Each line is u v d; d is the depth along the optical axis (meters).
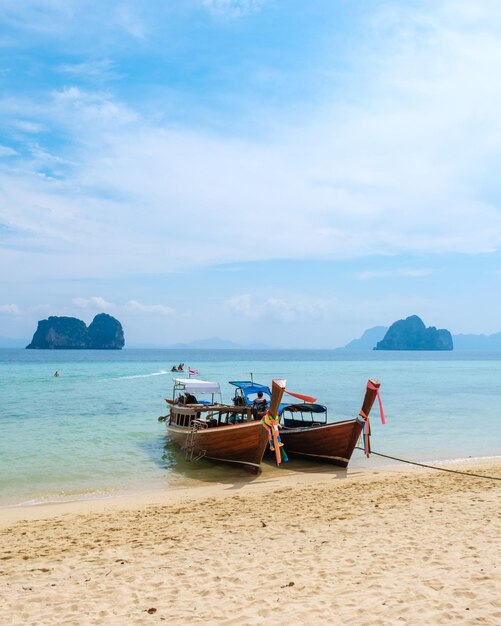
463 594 6.58
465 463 19.44
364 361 158.12
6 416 31.48
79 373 76.44
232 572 8.00
